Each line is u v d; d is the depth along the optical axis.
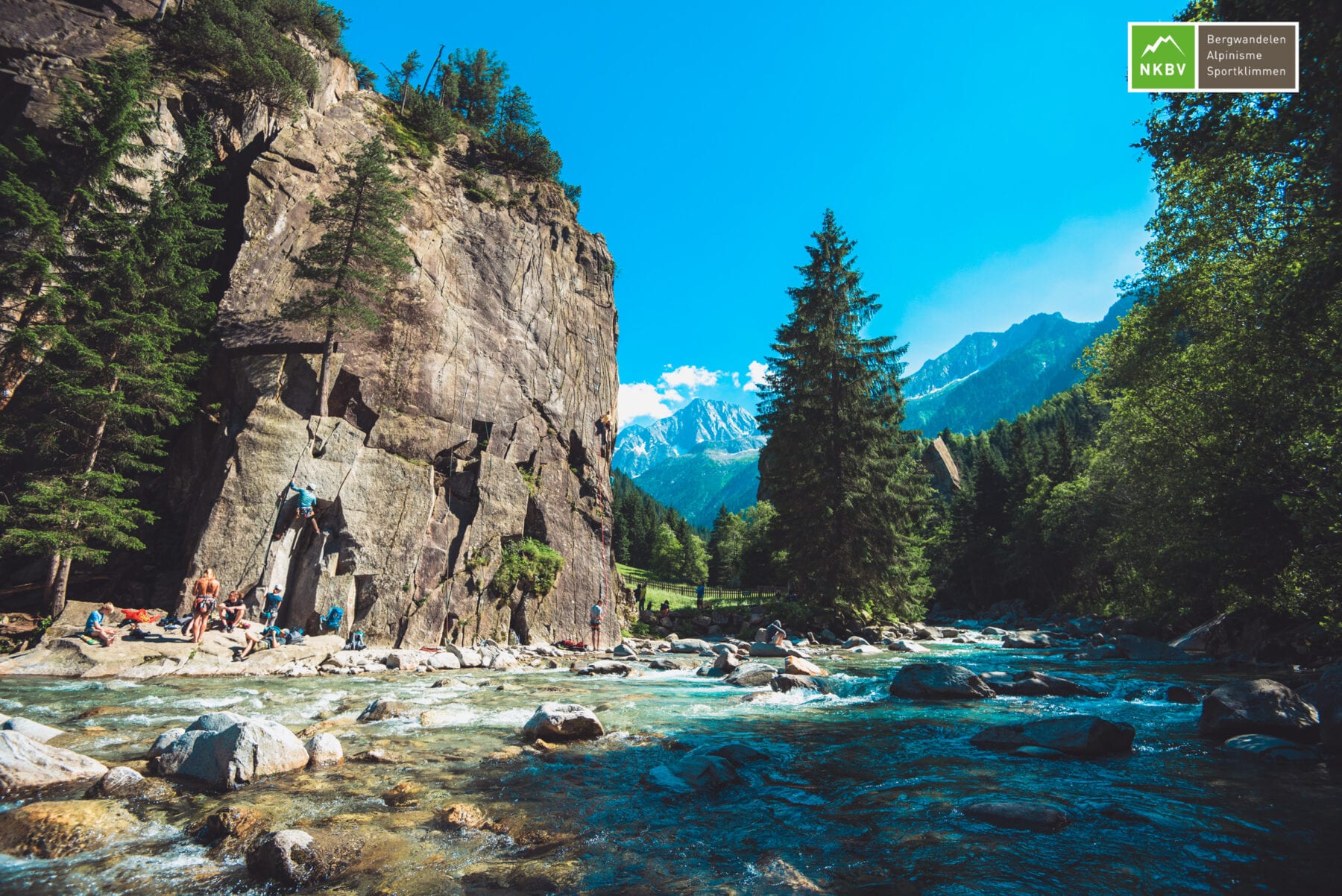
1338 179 10.26
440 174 36.62
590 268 40.09
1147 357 23.75
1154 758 7.57
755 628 33.06
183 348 24.41
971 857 4.59
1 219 20.19
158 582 21.16
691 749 8.09
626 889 4.06
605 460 35.81
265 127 31.45
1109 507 41.59
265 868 4.21
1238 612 21.36
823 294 36.28
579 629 28.20
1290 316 13.27
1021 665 19.08
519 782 6.56
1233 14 10.55
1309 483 16.19
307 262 26.50
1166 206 21.22
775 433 38.12
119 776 5.92
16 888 3.96
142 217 22.56
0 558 20.05
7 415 19.77
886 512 33.75
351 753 7.74
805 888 4.05
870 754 7.89
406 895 3.95
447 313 31.31
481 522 27.16
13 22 26.61
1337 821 5.32
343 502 23.44
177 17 31.38
